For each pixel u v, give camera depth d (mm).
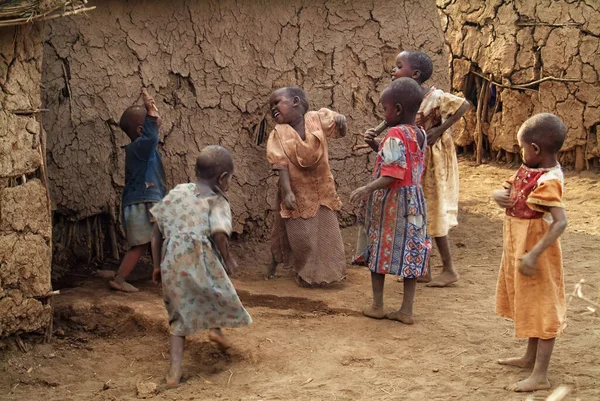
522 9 9938
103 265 6504
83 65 6270
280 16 6918
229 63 6758
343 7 7148
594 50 9547
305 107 6188
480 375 4539
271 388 4395
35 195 4832
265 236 7105
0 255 4695
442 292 6039
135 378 4656
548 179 4203
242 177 6910
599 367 4594
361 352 4852
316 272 6121
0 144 4633
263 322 5355
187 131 6676
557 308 4293
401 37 7359
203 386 4473
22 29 4691
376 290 5430
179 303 4559
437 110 5941
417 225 5262
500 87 10203
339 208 6258
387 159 5152
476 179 9797
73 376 4688
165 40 6531
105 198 6465
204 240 4582
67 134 6254
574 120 9734
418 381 4461
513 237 4398
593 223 7852
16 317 4812
